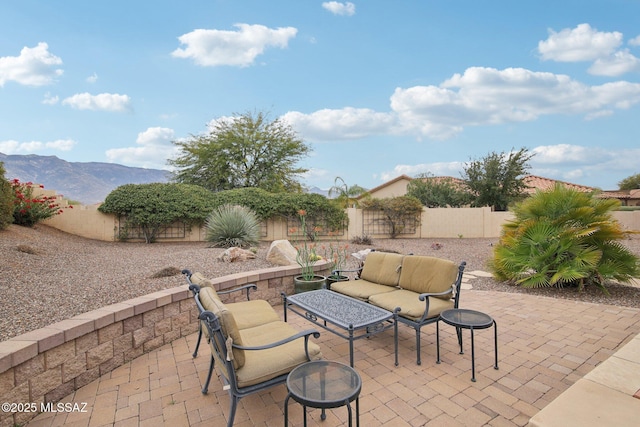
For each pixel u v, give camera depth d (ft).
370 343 12.12
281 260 20.44
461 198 64.90
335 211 46.96
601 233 18.15
